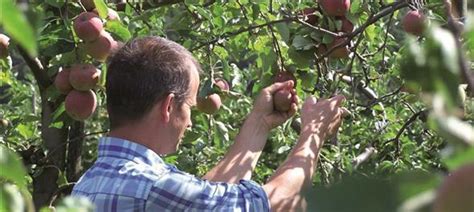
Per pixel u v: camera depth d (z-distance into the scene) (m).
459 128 0.57
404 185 0.57
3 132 3.20
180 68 1.87
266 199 1.75
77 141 3.22
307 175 1.84
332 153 3.16
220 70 3.11
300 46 2.34
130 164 1.78
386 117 3.45
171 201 1.71
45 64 3.01
